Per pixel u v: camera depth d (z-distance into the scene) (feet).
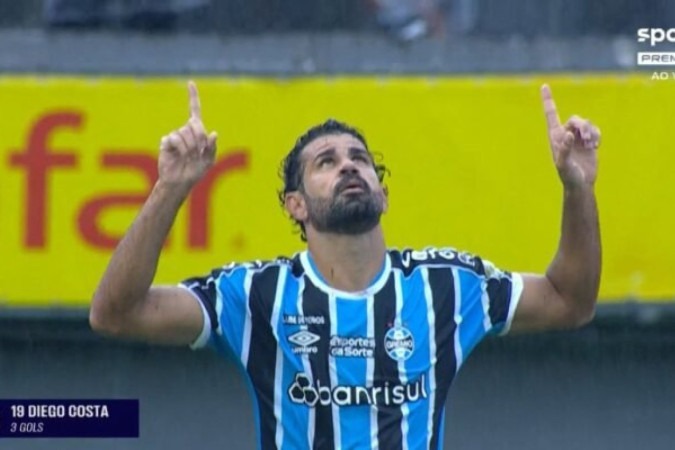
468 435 100.22
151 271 50.55
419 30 97.66
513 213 93.81
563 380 100.37
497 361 100.32
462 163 94.07
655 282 93.97
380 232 53.62
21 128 94.17
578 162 52.90
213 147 51.03
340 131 53.83
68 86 94.38
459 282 54.03
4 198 93.86
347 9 100.27
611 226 94.07
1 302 93.76
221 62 95.30
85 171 94.17
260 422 53.11
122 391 99.55
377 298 53.06
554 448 100.27
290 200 54.34
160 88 94.48
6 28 98.53
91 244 93.91
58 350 98.99
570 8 99.19
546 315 54.90
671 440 100.32
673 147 94.12
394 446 52.16
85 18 98.94
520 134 94.07
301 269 53.52
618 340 99.04
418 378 52.80
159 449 99.55
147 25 99.25
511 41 96.53
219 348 53.93
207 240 93.66
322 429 52.26
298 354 52.60
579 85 94.38
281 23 100.32
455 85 94.17
